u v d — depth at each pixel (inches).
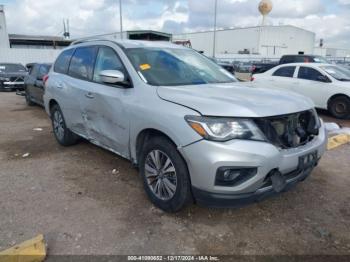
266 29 2603.3
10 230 120.7
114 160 196.1
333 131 266.1
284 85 394.9
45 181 165.9
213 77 165.5
